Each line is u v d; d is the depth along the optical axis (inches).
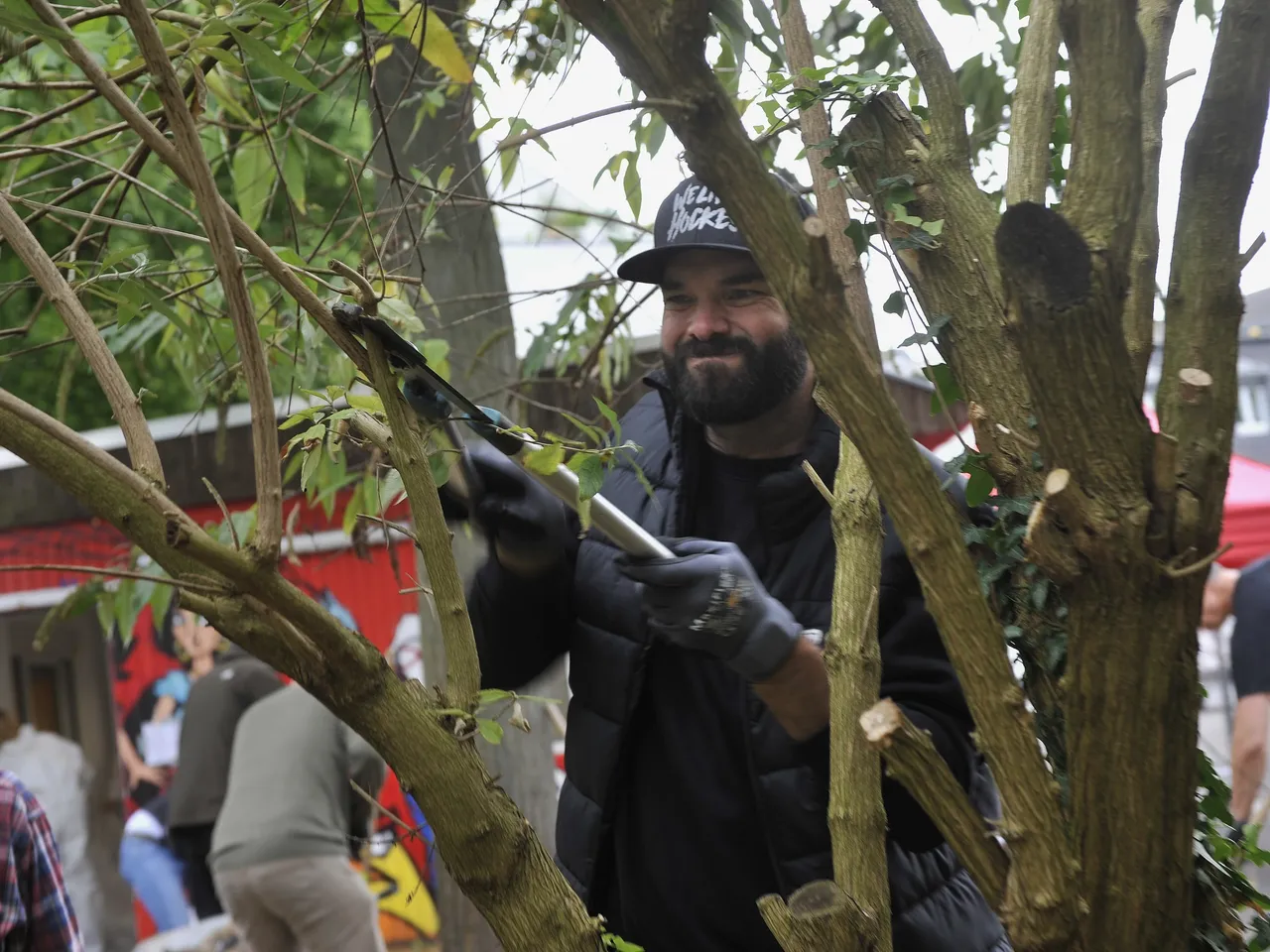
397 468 42.3
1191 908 40.6
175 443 177.2
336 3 70.4
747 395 66.5
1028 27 55.6
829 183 52.9
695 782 67.4
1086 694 38.1
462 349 115.3
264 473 38.6
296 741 162.1
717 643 54.9
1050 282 34.4
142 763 243.6
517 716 41.9
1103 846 38.8
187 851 194.2
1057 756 47.4
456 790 39.6
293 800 161.8
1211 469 36.9
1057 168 61.7
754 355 66.3
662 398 71.9
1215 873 50.5
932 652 64.2
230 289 38.7
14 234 42.4
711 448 71.6
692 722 67.9
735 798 66.8
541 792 116.5
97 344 41.9
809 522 67.8
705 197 66.2
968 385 49.9
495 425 44.9
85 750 271.9
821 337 35.0
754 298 66.5
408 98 100.3
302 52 70.6
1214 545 37.0
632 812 69.9
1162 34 48.3
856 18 93.7
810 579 67.1
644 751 69.3
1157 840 38.6
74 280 67.5
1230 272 39.0
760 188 34.4
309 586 204.7
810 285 34.5
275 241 98.3
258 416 38.7
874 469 36.2
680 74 33.8
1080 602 37.4
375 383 41.9
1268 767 144.0
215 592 38.9
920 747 39.5
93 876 247.9
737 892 67.2
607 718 68.7
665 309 69.6
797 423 70.1
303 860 159.8
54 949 84.3
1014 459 48.4
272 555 38.0
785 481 66.4
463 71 70.7
